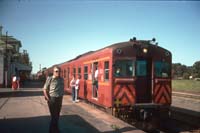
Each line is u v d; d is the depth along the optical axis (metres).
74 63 23.75
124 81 13.84
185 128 14.19
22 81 55.81
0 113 15.04
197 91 34.66
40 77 74.56
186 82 53.44
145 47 14.15
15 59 54.31
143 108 13.70
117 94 13.76
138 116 13.80
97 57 16.38
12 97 24.62
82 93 20.28
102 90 15.21
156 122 14.12
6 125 11.87
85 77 19.56
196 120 15.23
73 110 16.53
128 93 13.84
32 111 15.76
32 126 11.67
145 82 14.28
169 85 14.54
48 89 9.67
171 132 13.64
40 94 28.09
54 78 9.68
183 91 35.00
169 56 14.59
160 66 14.37
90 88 18.14
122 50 13.91
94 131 10.95
